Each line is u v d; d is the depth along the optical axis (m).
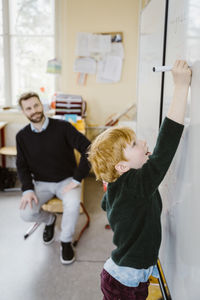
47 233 2.29
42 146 2.08
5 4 3.62
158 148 0.90
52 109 3.67
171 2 1.09
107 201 1.12
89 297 1.74
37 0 3.60
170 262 1.04
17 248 2.23
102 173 1.01
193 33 0.83
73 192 2.06
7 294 1.76
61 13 3.56
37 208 2.08
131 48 3.55
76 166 2.27
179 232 0.93
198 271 0.77
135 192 0.93
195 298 0.78
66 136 2.09
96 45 3.58
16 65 3.80
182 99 0.87
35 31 3.69
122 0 3.46
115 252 1.06
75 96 3.42
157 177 0.89
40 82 3.85
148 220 0.99
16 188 3.40
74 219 2.02
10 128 3.70
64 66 3.69
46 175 2.14
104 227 2.56
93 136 3.77
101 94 3.70
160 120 1.26
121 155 0.96
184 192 0.89
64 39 3.62
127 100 3.68
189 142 0.85
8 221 2.64
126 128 0.99
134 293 1.05
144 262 1.00
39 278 1.90
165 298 1.07
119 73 3.62
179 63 0.86
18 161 2.16
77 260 2.09
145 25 1.75
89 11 3.52
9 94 3.87
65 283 1.86
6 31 3.69
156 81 1.39
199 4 0.78
